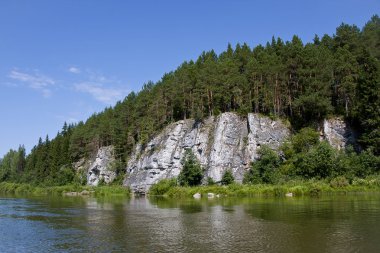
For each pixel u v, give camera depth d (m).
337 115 111.50
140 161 140.12
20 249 31.19
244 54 148.50
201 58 170.62
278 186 89.62
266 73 123.44
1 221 50.22
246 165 112.94
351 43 127.56
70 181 172.50
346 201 63.53
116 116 181.62
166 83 147.88
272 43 163.12
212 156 115.62
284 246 29.36
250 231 36.56
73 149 185.38
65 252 29.47
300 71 116.12
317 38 156.00
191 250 28.92
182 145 127.56
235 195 93.06
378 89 96.75
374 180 85.69
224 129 119.12
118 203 81.31
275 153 107.00
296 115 120.88
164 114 142.12
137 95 179.25
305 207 55.69
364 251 27.02
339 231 34.66
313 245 29.33
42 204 81.56
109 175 157.75
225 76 131.25
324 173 94.06
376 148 95.81
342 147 105.44
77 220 49.62
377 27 144.00
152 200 90.50
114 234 37.25
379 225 37.25
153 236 35.47
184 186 110.81
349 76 108.81
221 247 29.69
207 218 48.03
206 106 132.75
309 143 107.12
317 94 109.19
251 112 123.12
